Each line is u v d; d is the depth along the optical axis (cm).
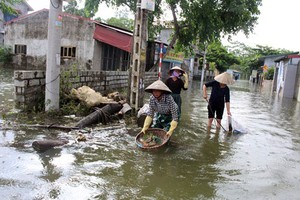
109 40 1802
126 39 1753
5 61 2216
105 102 792
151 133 592
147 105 738
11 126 603
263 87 3228
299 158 555
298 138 723
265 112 1148
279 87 2273
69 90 838
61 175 394
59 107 774
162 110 584
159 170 445
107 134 616
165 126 612
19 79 712
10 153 452
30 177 379
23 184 359
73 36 1889
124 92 1240
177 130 714
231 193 384
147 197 356
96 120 692
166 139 552
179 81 738
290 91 1991
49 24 716
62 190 354
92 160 459
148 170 441
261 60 4559
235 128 734
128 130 662
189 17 1806
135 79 829
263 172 467
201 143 613
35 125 617
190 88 2083
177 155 521
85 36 1866
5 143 498
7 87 1162
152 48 2291
